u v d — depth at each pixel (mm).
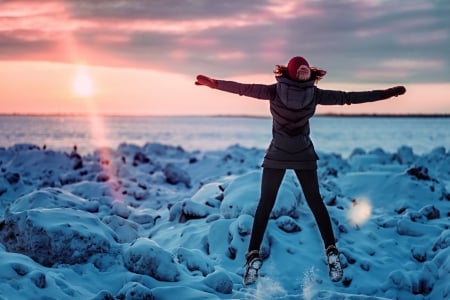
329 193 8453
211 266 6027
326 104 4938
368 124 154250
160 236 7812
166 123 167875
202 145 47844
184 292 5020
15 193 12078
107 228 6020
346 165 16734
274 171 4941
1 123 134000
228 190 7859
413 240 7406
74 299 4707
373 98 4914
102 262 5508
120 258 5605
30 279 4680
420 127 120312
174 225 8219
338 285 6023
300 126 4918
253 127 123312
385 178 10633
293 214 7293
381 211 9289
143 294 4805
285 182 7645
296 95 4785
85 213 6086
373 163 16859
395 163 17281
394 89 4938
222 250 6770
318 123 167500
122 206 8945
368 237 7293
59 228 5504
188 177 14883
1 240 5734
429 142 53094
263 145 49344
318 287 5871
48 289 4707
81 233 5547
